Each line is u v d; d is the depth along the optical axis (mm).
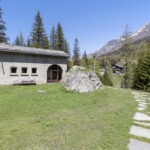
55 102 6828
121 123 3939
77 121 4059
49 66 15984
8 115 4727
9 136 3066
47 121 4059
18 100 7176
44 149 2531
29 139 2926
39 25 32562
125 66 28000
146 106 6289
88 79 10875
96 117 4445
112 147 2625
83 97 8266
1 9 24172
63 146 2637
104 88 11961
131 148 2609
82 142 2799
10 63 12898
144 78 23234
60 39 36438
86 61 57812
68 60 40469
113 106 6082
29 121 4070
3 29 25250
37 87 12352
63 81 13062
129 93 10508
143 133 3342
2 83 12406
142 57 26391
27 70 14117
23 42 46250
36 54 14680
